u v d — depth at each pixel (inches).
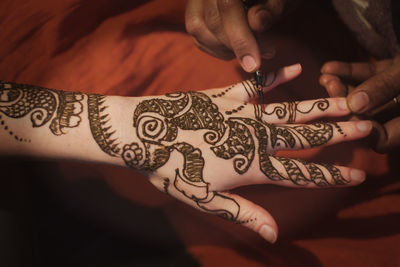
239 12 41.9
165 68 61.1
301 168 39.9
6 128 38.9
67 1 61.9
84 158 40.4
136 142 39.9
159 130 40.6
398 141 46.2
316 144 42.7
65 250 47.2
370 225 45.0
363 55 64.2
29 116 39.4
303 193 49.7
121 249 46.8
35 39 60.8
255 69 43.3
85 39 61.3
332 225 46.0
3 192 43.6
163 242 47.1
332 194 49.6
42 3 62.1
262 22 42.6
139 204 51.2
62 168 52.7
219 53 52.6
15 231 40.6
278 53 63.2
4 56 60.0
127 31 62.5
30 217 46.4
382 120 49.4
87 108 40.6
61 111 40.0
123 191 51.9
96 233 48.7
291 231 45.7
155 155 39.8
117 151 39.7
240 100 46.2
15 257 38.8
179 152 39.8
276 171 39.8
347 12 57.4
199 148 40.1
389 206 47.4
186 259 43.8
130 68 59.8
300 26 65.7
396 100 48.4
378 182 51.2
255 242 44.4
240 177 39.6
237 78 60.4
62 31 60.6
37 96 40.5
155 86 59.7
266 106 45.8
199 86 59.8
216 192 39.2
